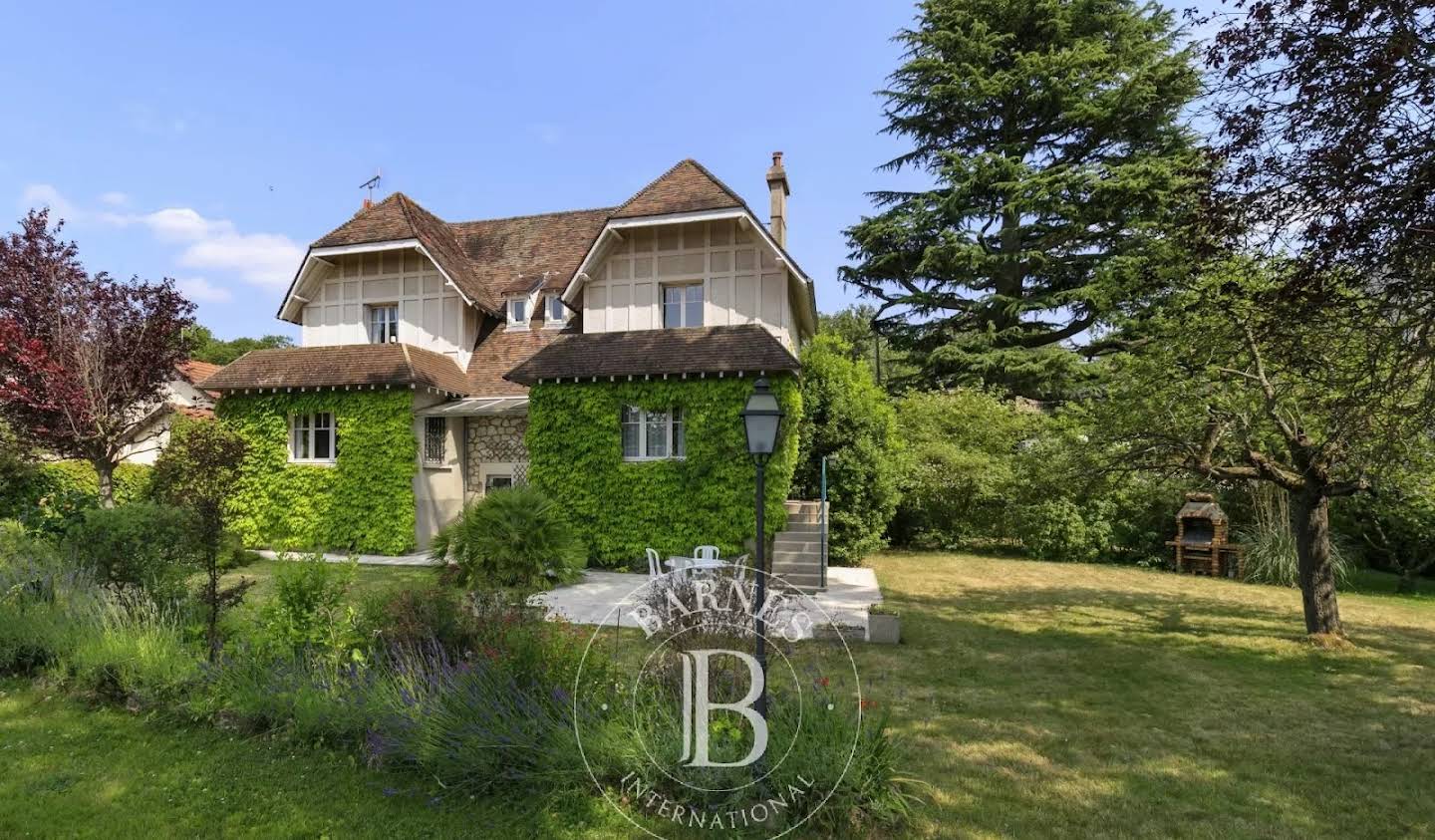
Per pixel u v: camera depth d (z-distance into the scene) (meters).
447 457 19.45
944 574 16.47
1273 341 7.22
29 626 7.58
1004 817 4.97
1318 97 5.53
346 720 5.71
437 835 4.55
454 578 12.99
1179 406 11.02
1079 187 25.25
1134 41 26.58
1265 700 7.72
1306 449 10.01
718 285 18.84
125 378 16.38
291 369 18.41
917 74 28.25
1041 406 27.36
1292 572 15.47
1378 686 8.23
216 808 4.89
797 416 16.06
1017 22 27.41
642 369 16.09
